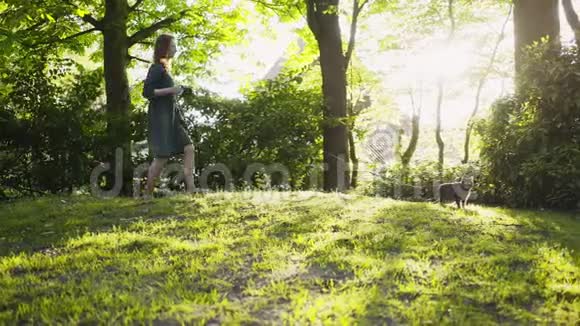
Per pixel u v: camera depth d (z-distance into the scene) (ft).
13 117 32.91
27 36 45.32
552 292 13.05
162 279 13.78
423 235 17.71
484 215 21.48
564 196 25.98
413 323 11.10
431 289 12.92
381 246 16.40
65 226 19.74
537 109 28.43
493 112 30.19
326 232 17.95
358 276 13.82
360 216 20.26
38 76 34.01
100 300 12.31
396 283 13.32
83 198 26.37
